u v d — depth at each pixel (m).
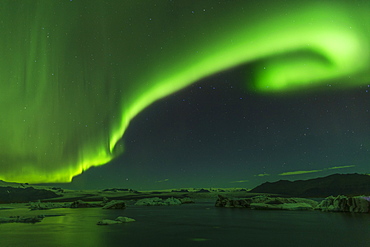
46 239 12.88
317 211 29.44
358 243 11.01
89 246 10.95
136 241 12.04
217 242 11.59
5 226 18.83
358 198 27.28
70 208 49.53
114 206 43.75
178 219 22.66
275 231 14.66
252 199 42.81
